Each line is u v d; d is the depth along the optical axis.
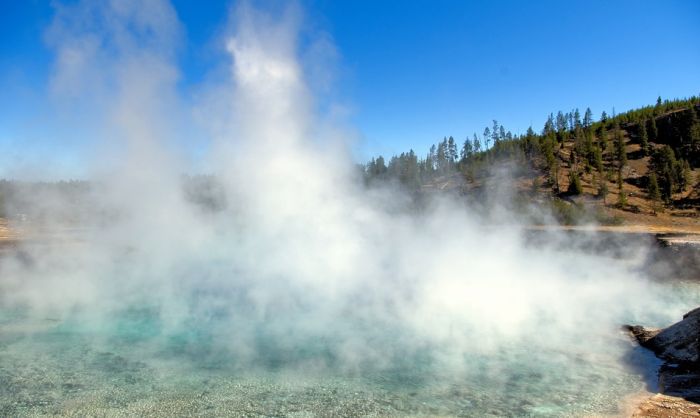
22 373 9.13
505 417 7.61
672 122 79.06
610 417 7.62
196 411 7.70
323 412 7.72
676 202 53.38
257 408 7.83
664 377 9.16
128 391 8.41
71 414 7.55
